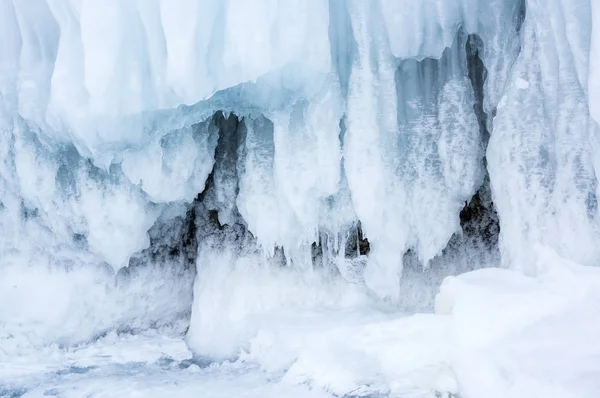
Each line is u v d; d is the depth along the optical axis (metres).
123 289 7.42
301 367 5.24
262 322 6.60
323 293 7.16
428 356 4.65
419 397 4.19
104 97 5.43
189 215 8.01
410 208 6.39
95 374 5.93
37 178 6.39
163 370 6.09
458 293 4.79
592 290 4.32
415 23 5.71
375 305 6.97
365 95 5.97
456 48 6.20
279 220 6.68
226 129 7.51
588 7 4.89
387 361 4.80
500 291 4.61
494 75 5.90
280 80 5.80
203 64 5.43
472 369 4.00
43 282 6.82
